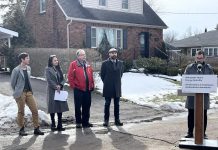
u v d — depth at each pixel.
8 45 24.25
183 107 13.95
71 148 7.80
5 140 8.52
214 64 33.47
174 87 20.67
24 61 9.01
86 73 9.96
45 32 27.50
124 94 17.42
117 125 10.46
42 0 28.02
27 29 26.66
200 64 8.32
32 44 26.45
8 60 24.00
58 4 25.73
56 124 10.49
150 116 12.31
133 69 26.66
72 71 9.87
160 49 30.59
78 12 25.75
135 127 10.17
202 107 7.73
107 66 10.36
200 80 7.54
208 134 9.25
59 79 9.63
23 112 9.01
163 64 26.95
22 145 8.05
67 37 25.23
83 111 10.09
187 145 7.80
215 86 7.49
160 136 8.96
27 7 29.47
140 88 19.48
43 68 21.22
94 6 27.28
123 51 27.84
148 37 29.97
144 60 26.70
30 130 9.71
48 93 9.53
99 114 12.65
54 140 8.52
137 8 30.19
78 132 9.44
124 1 29.39
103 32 26.84
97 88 17.64
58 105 9.48
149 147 7.89
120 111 13.24
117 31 27.77
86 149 7.72
